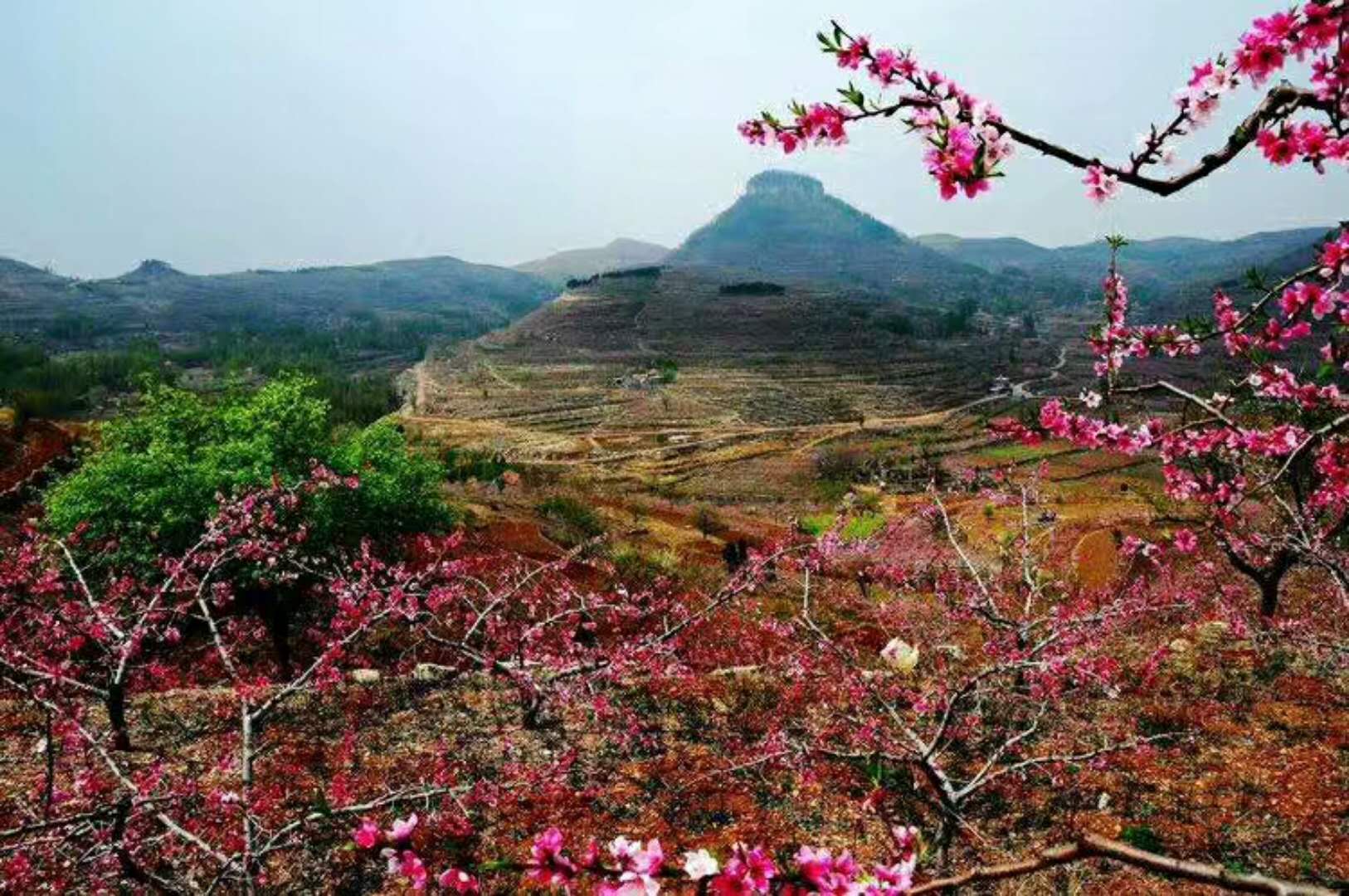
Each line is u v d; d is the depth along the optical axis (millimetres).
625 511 53688
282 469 18016
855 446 108438
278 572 15641
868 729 8820
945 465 82375
